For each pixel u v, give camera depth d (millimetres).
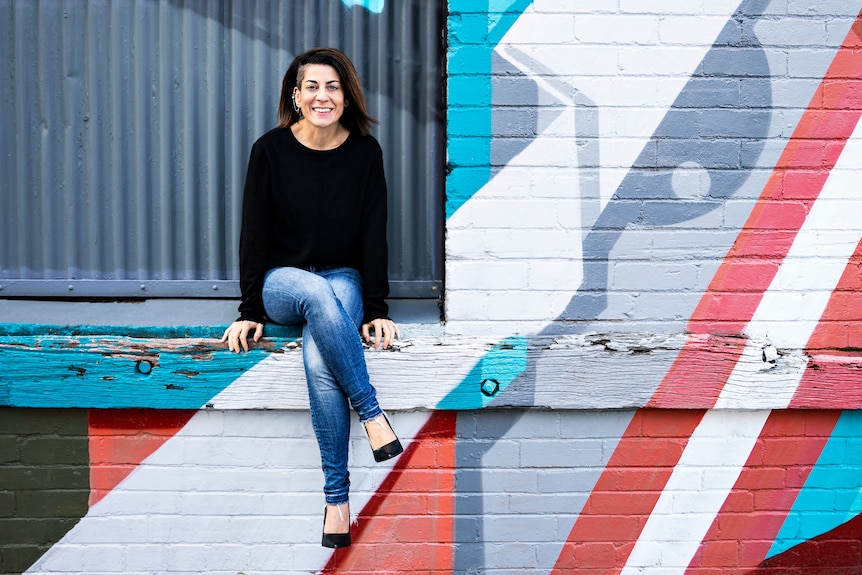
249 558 3121
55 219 3297
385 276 3023
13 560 3074
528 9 3006
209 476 3086
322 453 2801
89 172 3287
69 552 3088
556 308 3096
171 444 3068
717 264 3109
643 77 3043
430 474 3117
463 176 3049
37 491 3057
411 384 3029
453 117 3027
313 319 2754
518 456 3125
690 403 3094
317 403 2777
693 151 3072
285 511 3111
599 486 3148
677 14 3027
